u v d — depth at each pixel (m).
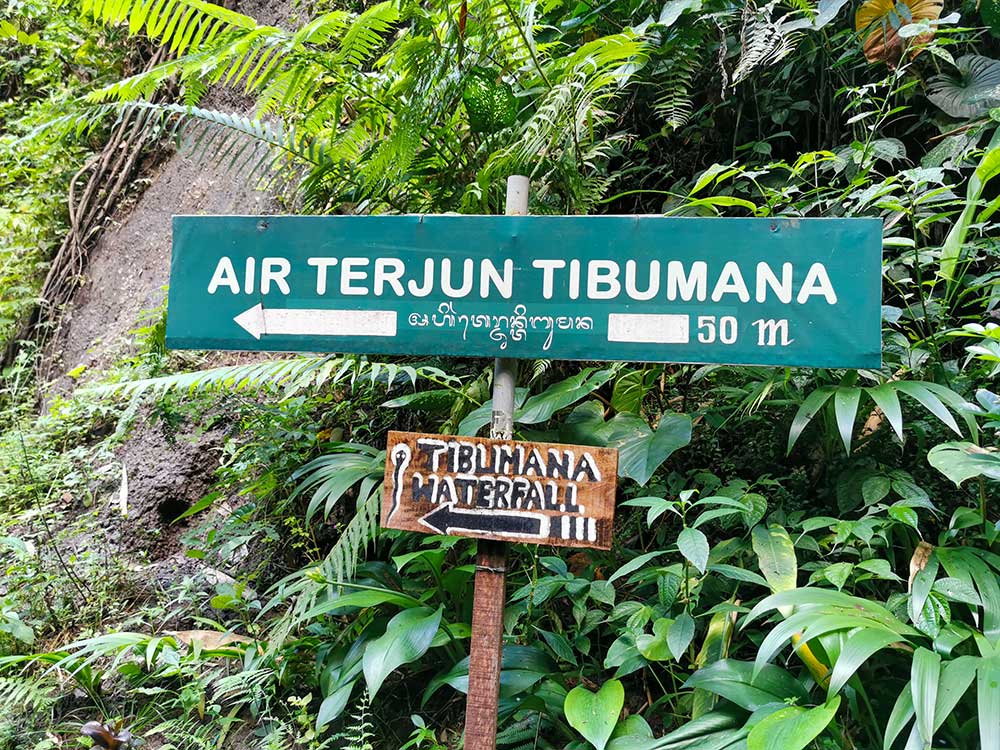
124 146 4.65
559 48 2.86
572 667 2.11
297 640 2.24
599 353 1.54
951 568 1.69
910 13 2.51
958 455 1.73
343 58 2.34
